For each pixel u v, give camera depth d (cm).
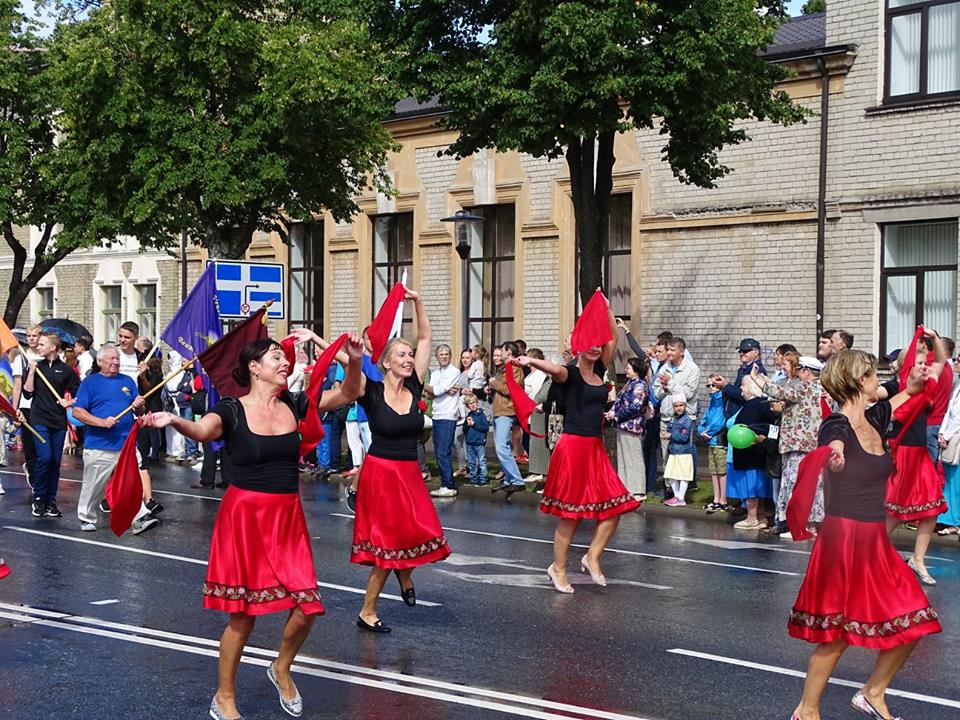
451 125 1802
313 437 706
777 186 2327
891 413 696
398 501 904
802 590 670
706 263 2430
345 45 2266
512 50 1698
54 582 1104
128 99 2250
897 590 656
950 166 2119
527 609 995
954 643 894
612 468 1089
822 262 2256
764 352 2320
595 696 739
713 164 1912
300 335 736
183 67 2278
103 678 782
